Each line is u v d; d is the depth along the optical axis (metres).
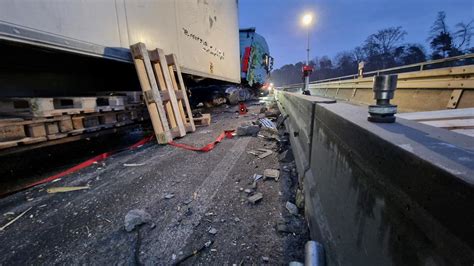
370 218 0.78
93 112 3.45
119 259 1.54
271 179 2.66
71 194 2.44
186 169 3.08
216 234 1.75
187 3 5.84
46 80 3.72
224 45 9.30
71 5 2.83
